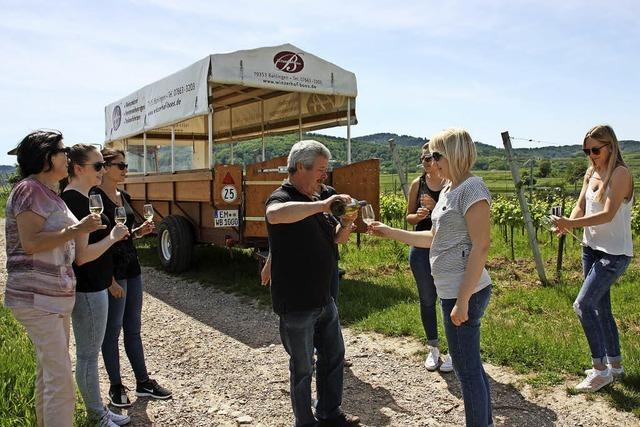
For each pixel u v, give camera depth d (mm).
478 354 2953
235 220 7000
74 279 3027
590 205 4086
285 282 3086
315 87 7859
